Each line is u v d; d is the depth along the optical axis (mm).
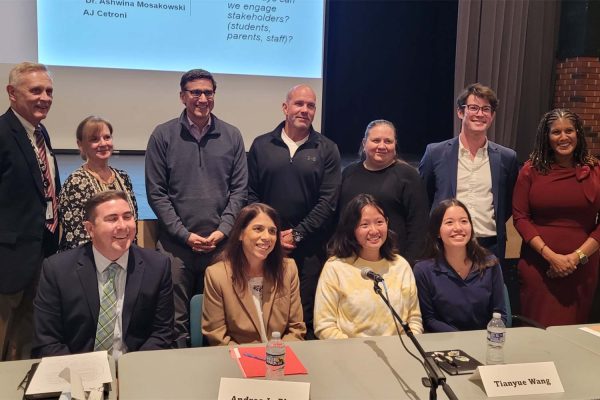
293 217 3061
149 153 2918
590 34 5547
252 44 4926
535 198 2906
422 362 1932
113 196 2156
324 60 5145
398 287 2398
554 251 2885
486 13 5711
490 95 2920
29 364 1839
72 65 4570
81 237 2637
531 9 5797
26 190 2578
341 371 1856
